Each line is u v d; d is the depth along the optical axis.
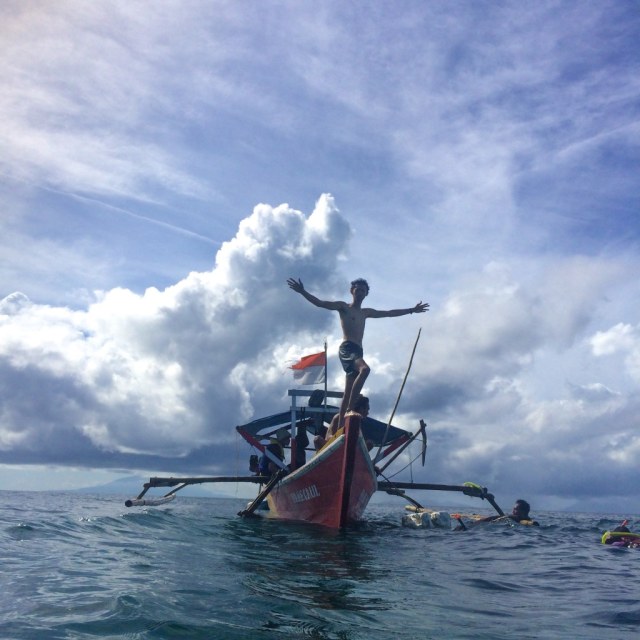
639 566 7.80
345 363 11.30
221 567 6.32
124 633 3.63
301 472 12.20
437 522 13.23
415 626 4.14
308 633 3.83
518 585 6.06
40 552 6.92
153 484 15.23
